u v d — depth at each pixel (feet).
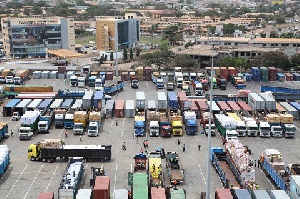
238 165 214.28
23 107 333.42
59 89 424.05
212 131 299.17
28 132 287.69
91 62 608.19
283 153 269.64
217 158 241.96
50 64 573.33
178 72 479.82
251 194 185.57
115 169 239.91
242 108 342.03
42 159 250.37
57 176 230.48
